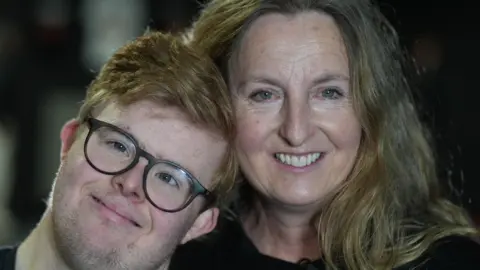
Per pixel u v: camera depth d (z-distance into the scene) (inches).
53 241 53.6
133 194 51.6
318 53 55.6
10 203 202.7
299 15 56.4
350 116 57.7
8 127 203.5
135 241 52.0
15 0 200.8
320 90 56.7
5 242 187.6
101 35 202.1
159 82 52.6
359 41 57.6
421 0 195.8
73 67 203.8
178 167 52.7
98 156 51.9
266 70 55.5
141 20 196.4
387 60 62.1
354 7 57.6
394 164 62.8
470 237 60.5
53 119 204.5
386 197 61.1
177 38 59.8
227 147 56.2
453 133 183.6
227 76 58.4
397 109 64.2
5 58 201.5
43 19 202.1
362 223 59.6
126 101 52.6
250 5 57.2
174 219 53.2
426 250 58.2
